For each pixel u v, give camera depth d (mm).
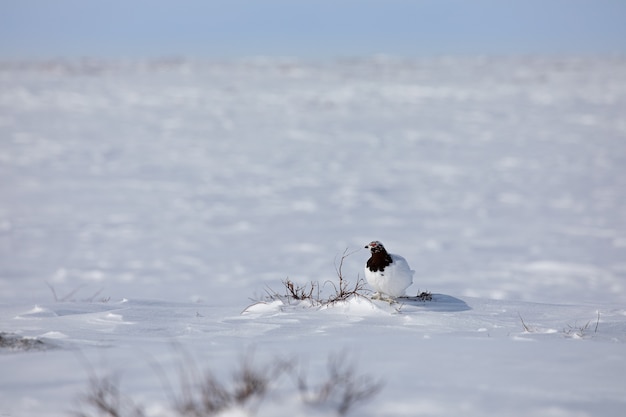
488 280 67688
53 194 121875
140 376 15484
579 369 16516
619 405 13531
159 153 177000
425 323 25906
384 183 136125
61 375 16016
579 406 13367
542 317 28453
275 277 69438
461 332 24000
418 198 121000
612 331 25547
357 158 170625
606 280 67125
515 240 88438
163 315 28219
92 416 12984
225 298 58062
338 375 14227
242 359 16828
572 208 109375
